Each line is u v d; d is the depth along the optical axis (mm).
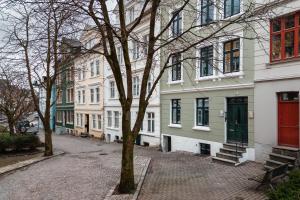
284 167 11711
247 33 17062
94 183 13688
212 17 19516
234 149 17562
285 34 15383
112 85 35812
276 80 15539
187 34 20891
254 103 16766
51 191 12758
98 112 39312
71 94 49969
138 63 28922
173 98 23938
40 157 21609
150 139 27062
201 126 21141
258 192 11172
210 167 16047
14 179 15227
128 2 30094
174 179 13750
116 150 25312
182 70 22719
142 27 27688
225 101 18953
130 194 11609
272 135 15734
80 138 40500
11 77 27203
